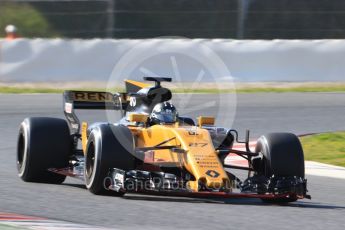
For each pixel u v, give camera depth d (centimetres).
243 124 5944
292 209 2844
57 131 3341
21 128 3403
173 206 2753
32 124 3334
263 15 9588
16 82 7769
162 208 2698
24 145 3338
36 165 3300
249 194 2812
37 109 6391
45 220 2378
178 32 9712
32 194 2989
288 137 3044
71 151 3388
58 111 6309
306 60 8169
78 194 3002
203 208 2741
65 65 7844
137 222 2412
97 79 7856
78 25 10344
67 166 3366
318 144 5203
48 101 6862
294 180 2914
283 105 6994
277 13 9500
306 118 6341
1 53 7756
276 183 2909
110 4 8781
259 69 8088
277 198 3011
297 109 6794
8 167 3938
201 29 9781
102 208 2666
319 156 4784
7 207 2659
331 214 2767
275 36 9519
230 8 9775
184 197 3017
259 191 2953
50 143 3316
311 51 8162
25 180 3375
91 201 2820
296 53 8150
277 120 6181
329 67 8194
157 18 9894
